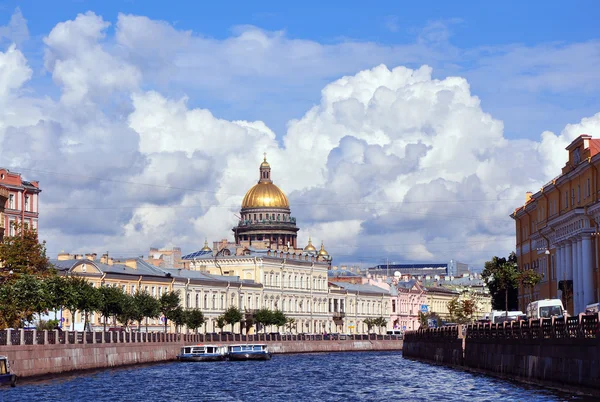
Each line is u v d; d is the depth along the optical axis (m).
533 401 54.19
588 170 95.94
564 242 104.06
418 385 76.12
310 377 91.06
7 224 125.06
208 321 169.62
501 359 75.81
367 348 192.38
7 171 126.94
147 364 116.94
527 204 126.25
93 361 96.69
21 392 68.88
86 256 150.62
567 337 57.09
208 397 69.31
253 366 115.25
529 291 126.50
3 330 74.88
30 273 96.31
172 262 190.00
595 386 51.97
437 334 112.56
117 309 122.81
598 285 93.12
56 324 100.62
